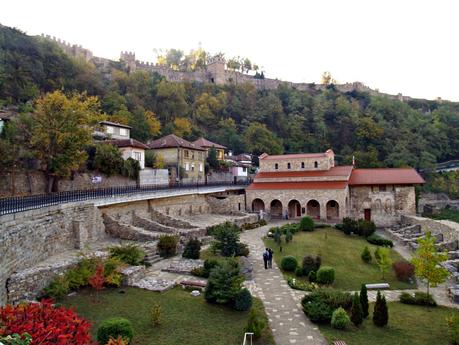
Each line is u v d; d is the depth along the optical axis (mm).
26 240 20156
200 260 28328
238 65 187875
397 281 26828
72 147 35562
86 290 20609
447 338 16859
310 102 145375
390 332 17391
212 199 54531
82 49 125875
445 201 91000
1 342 6668
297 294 22266
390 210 54844
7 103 59500
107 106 81000
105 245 29172
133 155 51250
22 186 34531
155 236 31422
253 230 44812
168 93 105250
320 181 56188
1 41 74375
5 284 17297
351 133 123938
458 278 26422
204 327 16625
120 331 13891
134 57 141750
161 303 19203
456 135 132750
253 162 98438
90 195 32281
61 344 7332
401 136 121625
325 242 38188
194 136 100062
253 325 15711
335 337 16438
